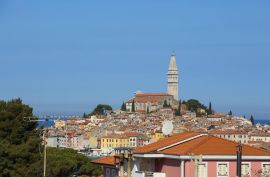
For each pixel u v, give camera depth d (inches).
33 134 4591.5
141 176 3115.2
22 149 4345.5
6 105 4566.9
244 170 2957.7
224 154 2930.6
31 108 4630.9
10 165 4296.3
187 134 3361.2
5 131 4490.7
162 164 3112.7
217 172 2928.2
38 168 4367.6
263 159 2977.4
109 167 3722.9
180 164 2925.7
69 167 5324.8
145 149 3287.4
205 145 2997.0
